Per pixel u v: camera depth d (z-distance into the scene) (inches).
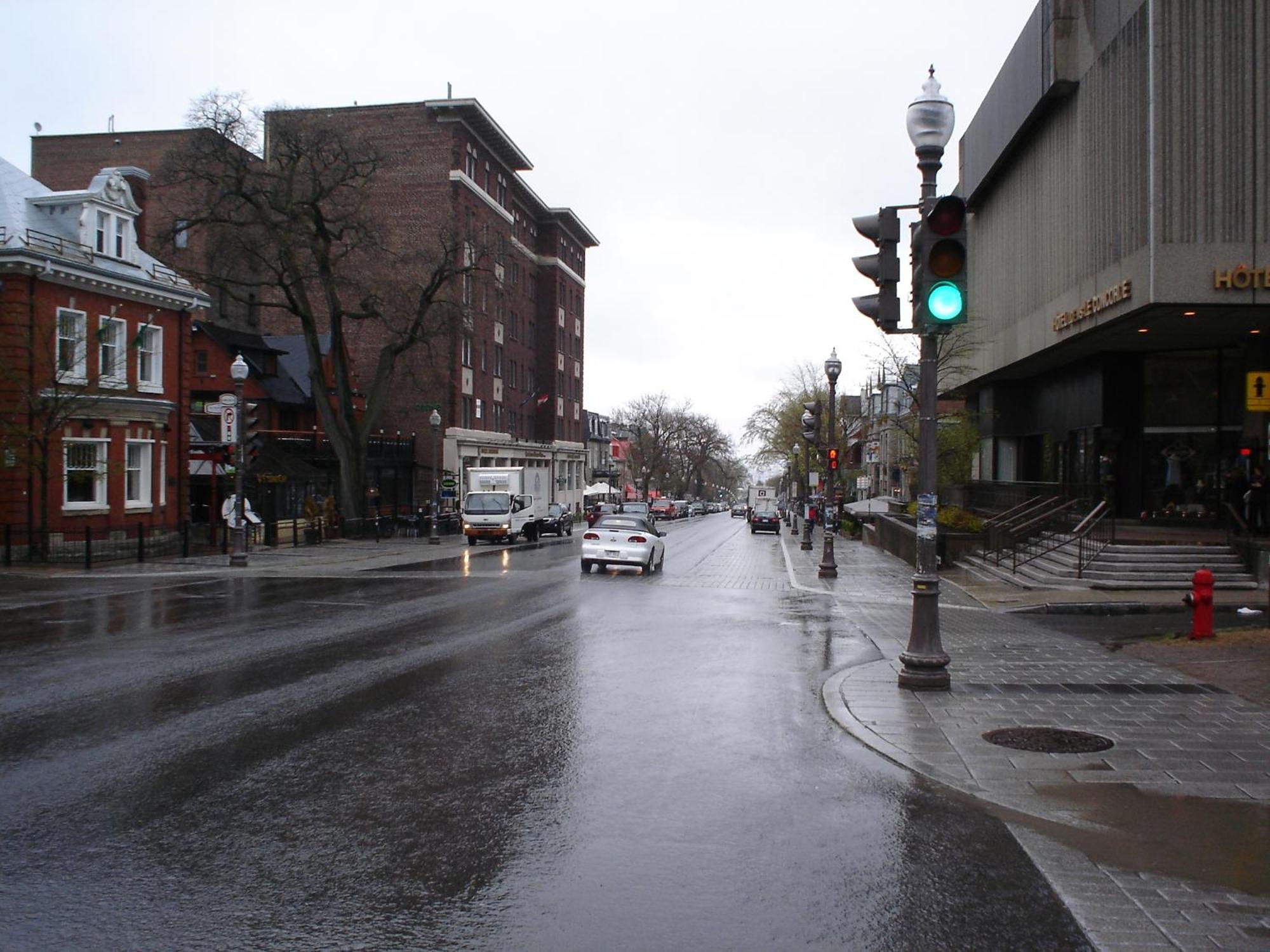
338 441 1669.5
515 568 1069.8
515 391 2699.3
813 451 2391.7
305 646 499.5
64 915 179.9
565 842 221.3
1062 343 1011.3
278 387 2015.3
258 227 1685.5
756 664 460.4
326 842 218.8
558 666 446.6
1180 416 1056.8
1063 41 967.0
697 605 712.4
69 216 1189.7
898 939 173.9
